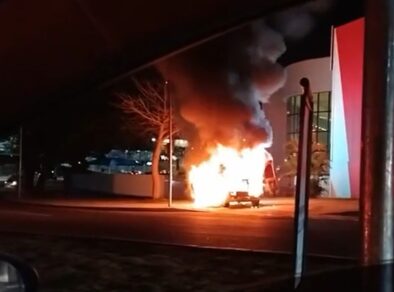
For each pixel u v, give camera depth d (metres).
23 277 4.86
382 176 5.73
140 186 54.28
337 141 49.44
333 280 7.43
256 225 26.31
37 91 12.52
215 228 24.73
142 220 29.00
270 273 12.51
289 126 56.56
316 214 33.06
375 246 5.75
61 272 12.73
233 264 13.87
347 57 47.38
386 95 5.74
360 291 6.06
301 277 6.16
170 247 16.83
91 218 30.09
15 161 68.25
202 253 15.65
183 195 50.25
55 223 26.72
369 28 5.81
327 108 52.78
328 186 49.81
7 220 28.22
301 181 5.83
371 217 5.77
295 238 5.76
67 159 62.41
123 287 11.25
